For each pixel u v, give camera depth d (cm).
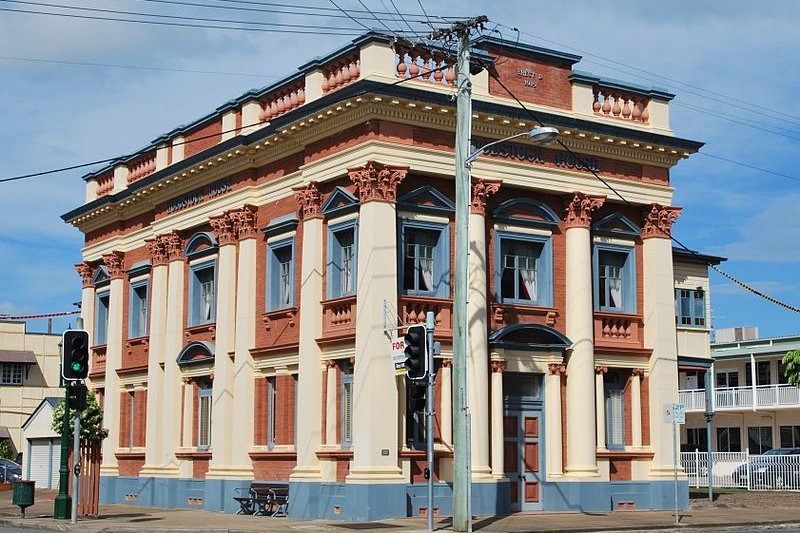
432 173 2734
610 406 3058
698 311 3794
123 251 3866
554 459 2880
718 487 4278
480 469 2694
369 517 2522
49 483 5006
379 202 2642
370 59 2694
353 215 2716
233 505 3011
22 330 6862
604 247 3069
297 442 2802
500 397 2791
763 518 2689
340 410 2725
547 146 2947
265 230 3042
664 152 3150
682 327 3709
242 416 3036
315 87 2891
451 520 2523
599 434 2966
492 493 2714
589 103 3056
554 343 2908
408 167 2681
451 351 2738
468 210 2342
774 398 4834
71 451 3047
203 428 3309
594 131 2992
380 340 2589
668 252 3152
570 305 2962
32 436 5147
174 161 3569
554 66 3023
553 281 2956
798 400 4725
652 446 3056
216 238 3269
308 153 2880
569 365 2941
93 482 2836
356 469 2570
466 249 2330
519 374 2878
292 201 2970
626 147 3078
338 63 2845
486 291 2800
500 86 2895
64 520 2683
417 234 2766
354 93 2638
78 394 2617
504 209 2891
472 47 2883
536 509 2848
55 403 5003
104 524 2547
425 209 2742
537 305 2934
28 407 6688
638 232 3133
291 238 2947
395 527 2366
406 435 2647
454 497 2280
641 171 3138
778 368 5303
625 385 3083
